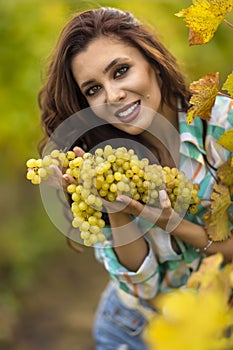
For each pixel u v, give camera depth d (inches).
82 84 68.7
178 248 75.4
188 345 35.2
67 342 172.4
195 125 70.7
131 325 90.3
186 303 36.2
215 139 70.7
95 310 193.3
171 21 151.6
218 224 66.3
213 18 59.3
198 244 68.9
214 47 158.9
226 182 64.3
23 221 246.5
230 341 40.6
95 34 68.1
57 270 226.4
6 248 221.1
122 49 67.8
